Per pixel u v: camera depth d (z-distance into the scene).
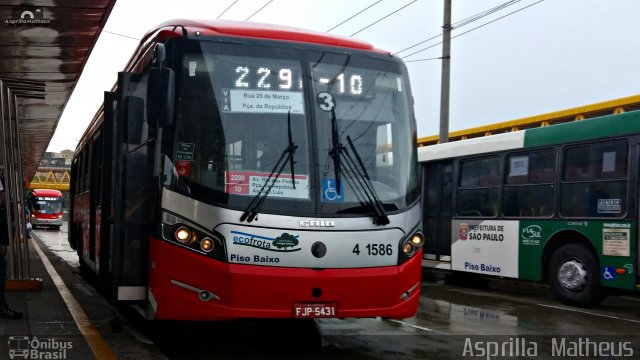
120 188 6.88
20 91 13.58
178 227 6.24
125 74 7.07
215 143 6.37
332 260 6.34
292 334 7.94
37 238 34.69
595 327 8.85
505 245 12.38
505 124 19.59
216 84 6.52
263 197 6.30
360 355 6.80
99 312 8.34
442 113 19.41
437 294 12.55
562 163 11.30
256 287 6.08
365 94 6.99
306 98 6.73
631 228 9.95
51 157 78.69
